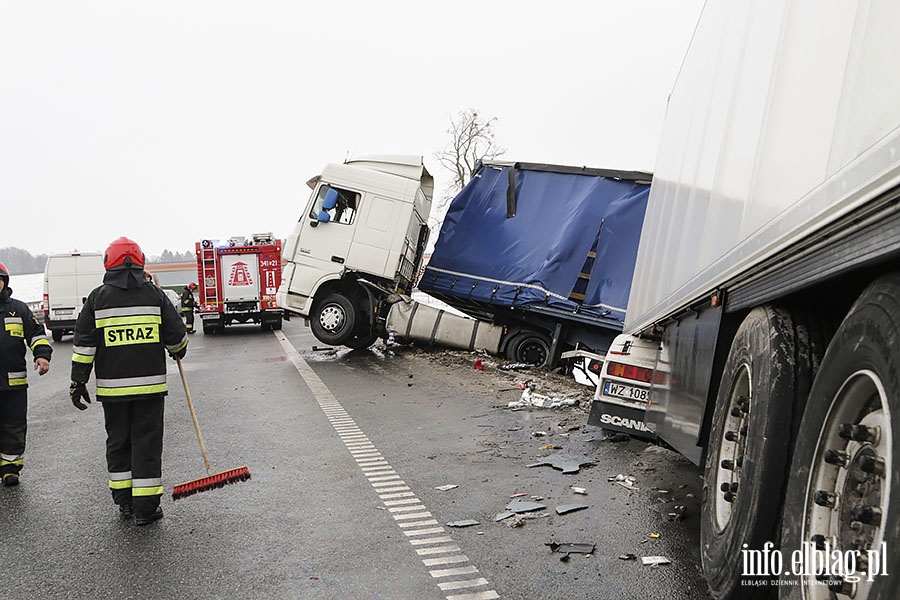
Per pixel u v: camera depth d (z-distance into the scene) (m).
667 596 3.50
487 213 13.59
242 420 8.40
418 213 15.48
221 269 21.03
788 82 2.61
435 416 8.41
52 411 9.59
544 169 13.21
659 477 5.72
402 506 5.02
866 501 2.01
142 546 4.38
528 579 3.73
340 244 14.48
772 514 2.60
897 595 1.68
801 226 2.25
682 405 4.36
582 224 12.48
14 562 4.18
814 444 2.29
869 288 2.01
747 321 3.12
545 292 12.65
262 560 4.09
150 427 4.82
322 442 7.14
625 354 6.64
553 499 5.14
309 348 16.41
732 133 3.51
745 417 3.07
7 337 5.80
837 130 2.01
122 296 4.86
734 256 3.17
